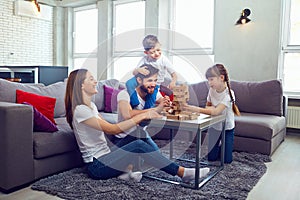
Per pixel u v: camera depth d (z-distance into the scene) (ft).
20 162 6.56
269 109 11.91
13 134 6.41
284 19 14.39
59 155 7.48
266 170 8.33
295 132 14.07
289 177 7.79
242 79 14.65
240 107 12.37
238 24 14.52
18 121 6.49
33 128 7.23
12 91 8.50
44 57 22.44
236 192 6.56
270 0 13.70
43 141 6.98
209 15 16.30
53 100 8.79
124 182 6.94
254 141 9.86
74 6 22.48
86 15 22.11
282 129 11.71
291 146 11.44
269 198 6.42
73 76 7.29
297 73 14.40
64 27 23.07
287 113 13.93
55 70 16.20
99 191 6.40
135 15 18.51
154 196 6.25
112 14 19.76
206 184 7.02
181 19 17.31
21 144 6.57
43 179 7.04
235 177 7.55
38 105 8.38
